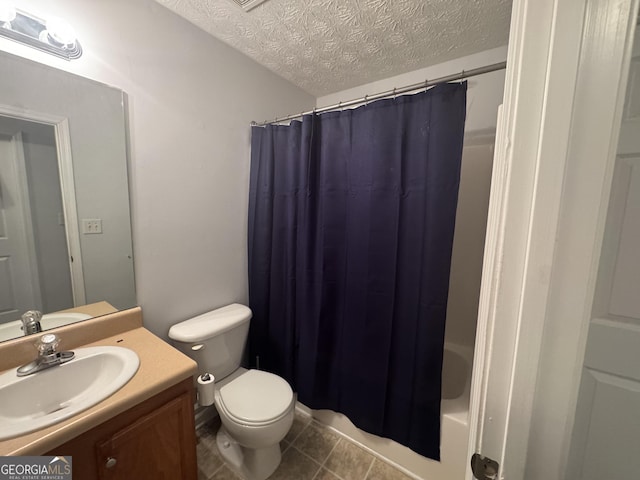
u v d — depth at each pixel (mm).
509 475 456
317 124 1530
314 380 1625
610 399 440
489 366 460
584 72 356
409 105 1253
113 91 1191
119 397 849
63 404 972
